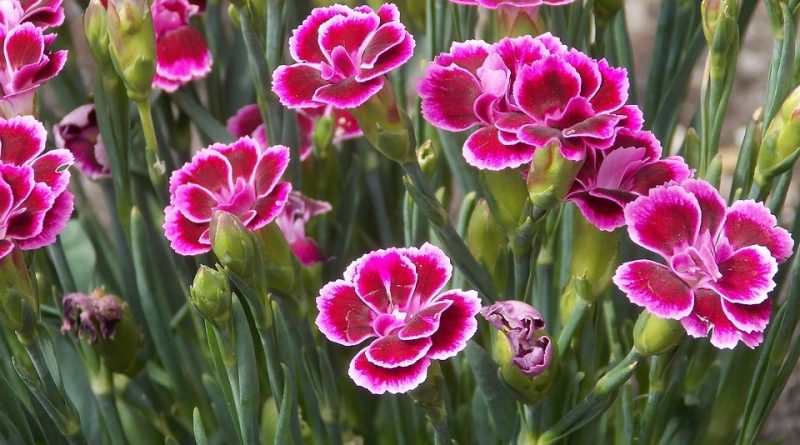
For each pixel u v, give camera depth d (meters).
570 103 0.48
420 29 0.62
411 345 0.48
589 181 0.50
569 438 0.57
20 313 0.51
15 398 0.57
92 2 0.56
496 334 0.51
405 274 0.49
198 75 0.60
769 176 0.52
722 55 0.54
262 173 0.52
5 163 0.50
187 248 0.51
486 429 0.60
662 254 0.48
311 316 0.59
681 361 0.57
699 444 0.62
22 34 0.53
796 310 0.54
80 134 0.62
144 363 0.60
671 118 0.61
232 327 0.51
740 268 0.48
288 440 0.59
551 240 0.55
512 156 0.49
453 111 0.50
